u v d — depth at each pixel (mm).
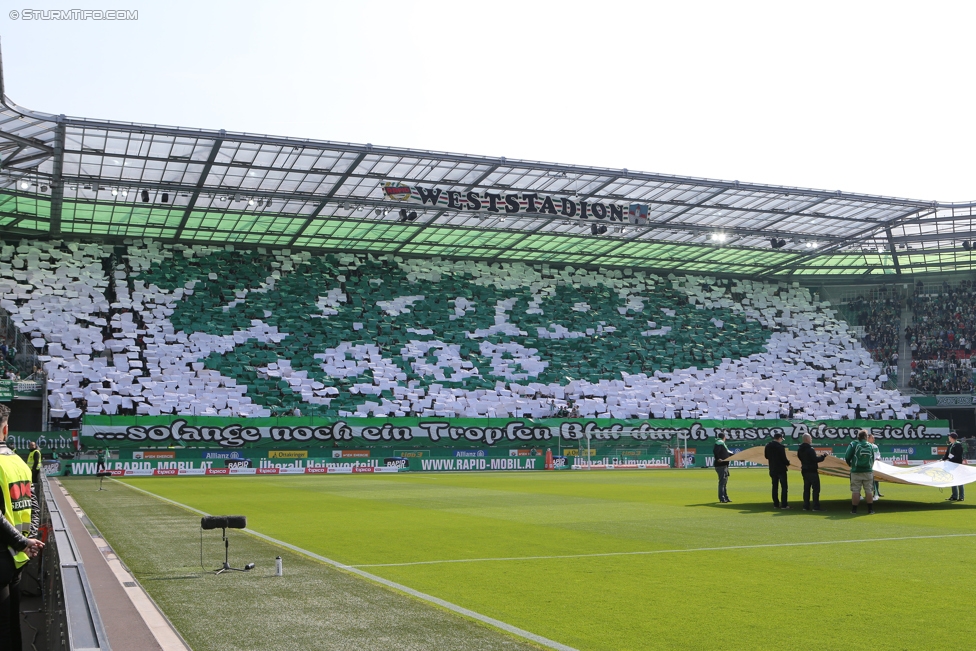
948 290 65000
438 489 30375
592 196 47625
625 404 55625
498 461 48750
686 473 43781
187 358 50406
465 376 54719
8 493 6121
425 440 48438
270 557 13203
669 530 16703
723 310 66000
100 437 42625
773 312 66750
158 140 37844
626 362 59375
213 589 10453
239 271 56469
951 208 50531
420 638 8039
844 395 60906
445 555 13422
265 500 25172
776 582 10922
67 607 5246
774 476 21516
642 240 57906
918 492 27297
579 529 17031
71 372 46844
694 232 54562
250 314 54250
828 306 68125
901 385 63844
